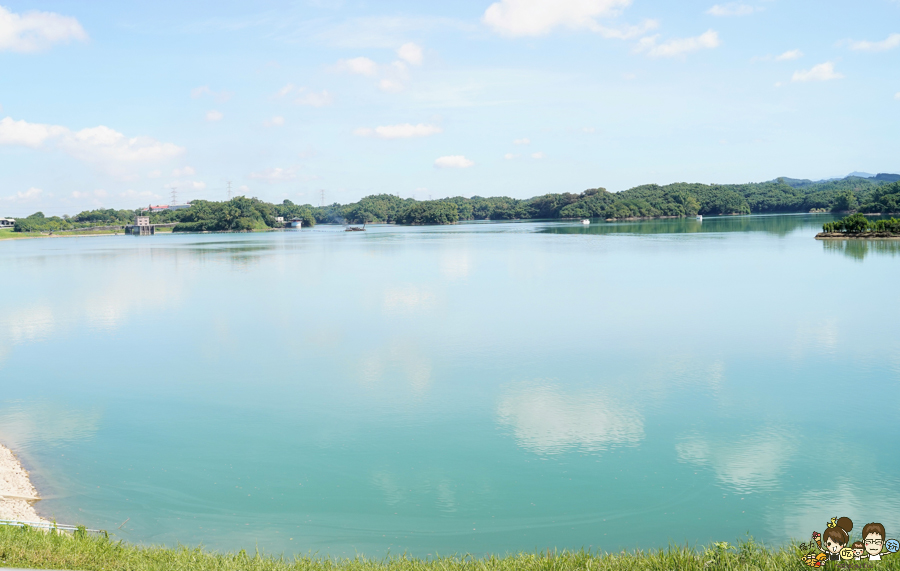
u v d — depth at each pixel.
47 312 51.50
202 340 39.00
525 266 81.19
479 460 20.30
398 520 16.61
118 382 30.06
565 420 23.70
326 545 15.41
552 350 34.31
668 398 25.95
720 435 21.94
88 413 25.61
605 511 16.91
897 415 23.48
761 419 23.36
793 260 80.25
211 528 16.30
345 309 49.50
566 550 14.38
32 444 22.31
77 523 16.48
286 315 47.38
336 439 22.31
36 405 26.77
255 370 31.56
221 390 28.39
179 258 115.94
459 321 43.25
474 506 17.31
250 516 16.94
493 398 26.44
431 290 59.66
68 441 22.59
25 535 13.26
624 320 42.34
